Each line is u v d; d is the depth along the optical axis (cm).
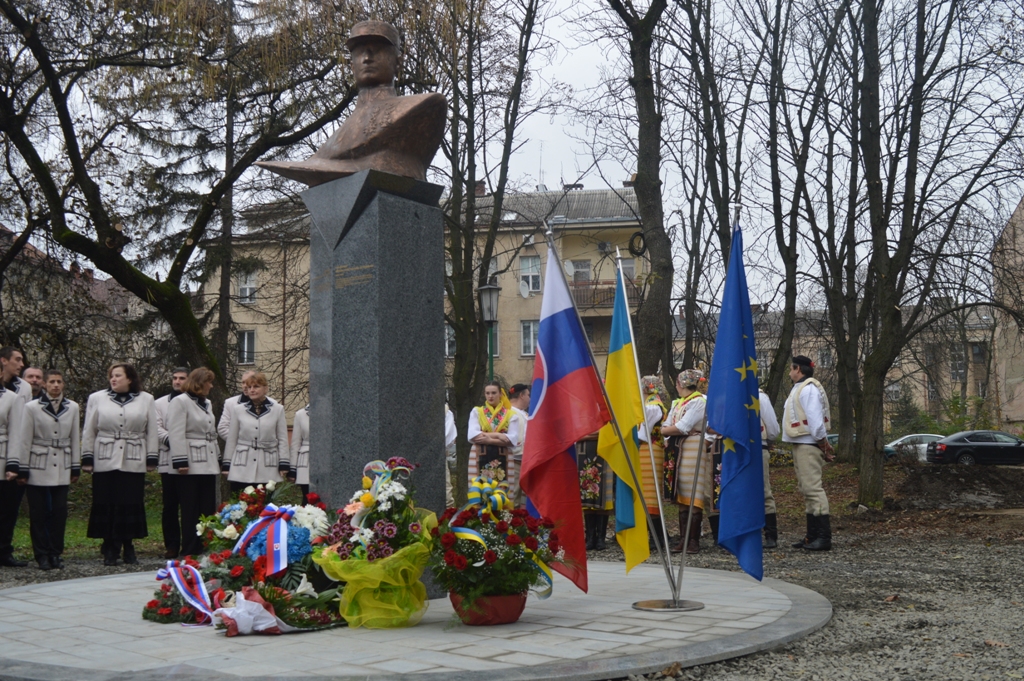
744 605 600
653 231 1451
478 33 1614
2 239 1898
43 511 916
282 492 603
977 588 716
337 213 635
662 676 418
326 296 637
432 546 527
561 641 479
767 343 3353
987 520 1302
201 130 2170
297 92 1397
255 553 554
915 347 2497
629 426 601
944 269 1798
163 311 1384
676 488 1000
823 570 822
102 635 516
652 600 620
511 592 527
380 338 604
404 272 627
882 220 1670
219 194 1403
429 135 657
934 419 3534
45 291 1983
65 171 1595
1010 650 488
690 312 2284
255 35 1270
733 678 421
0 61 1331
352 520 534
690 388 1004
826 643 501
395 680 387
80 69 1310
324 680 389
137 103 1362
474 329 1800
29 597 671
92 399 962
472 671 405
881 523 1342
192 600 550
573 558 582
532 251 3688
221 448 1241
